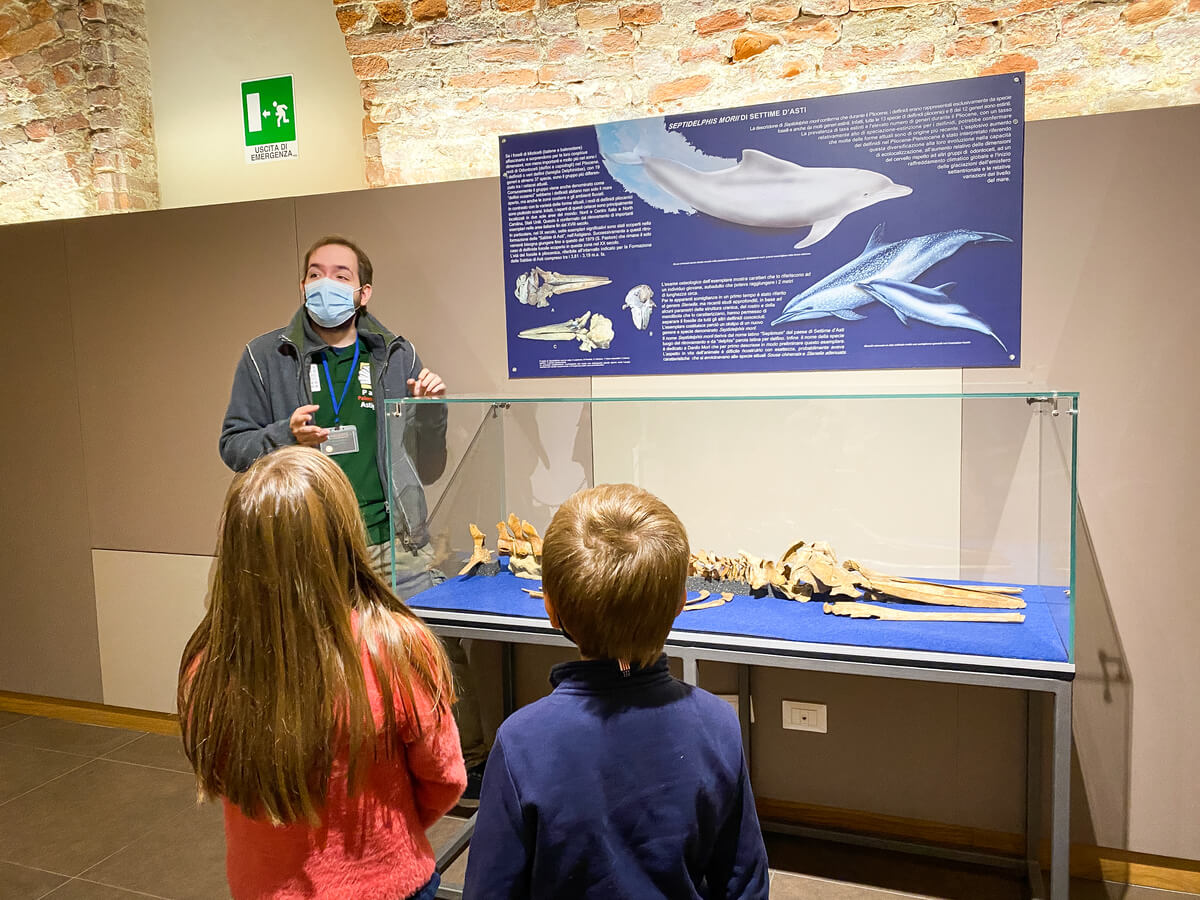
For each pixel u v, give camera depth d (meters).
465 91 3.28
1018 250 2.37
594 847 1.06
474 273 2.94
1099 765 2.49
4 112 3.90
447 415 2.52
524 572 2.57
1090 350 2.36
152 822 2.91
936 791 2.67
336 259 2.83
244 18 3.77
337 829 1.20
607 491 1.22
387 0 3.28
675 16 3.01
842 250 2.52
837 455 2.26
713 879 1.18
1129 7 2.60
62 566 3.69
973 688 2.60
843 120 2.47
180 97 3.90
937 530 2.23
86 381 3.53
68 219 3.46
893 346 2.51
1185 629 2.38
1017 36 2.70
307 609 1.15
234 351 3.30
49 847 2.77
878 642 2.04
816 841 2.73
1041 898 2.37
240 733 1.14
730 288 2.64
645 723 1.10
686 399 2.34
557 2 3.12
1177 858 2.45
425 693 1.25
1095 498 2.40
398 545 2.50
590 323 2.82
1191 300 2.28
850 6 2.84
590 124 2.89
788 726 2.80
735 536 2.39
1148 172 2.27
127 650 3.62
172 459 3.44
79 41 3.72
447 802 1.34
